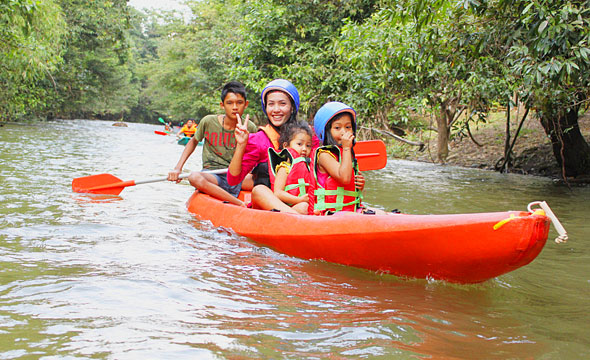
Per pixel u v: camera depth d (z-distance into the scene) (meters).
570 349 2.01
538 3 4.54
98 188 5.46
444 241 2.63
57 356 1.83
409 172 10.19
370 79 8.00
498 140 13.39
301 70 10.37
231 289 2.66
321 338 2.06
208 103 23.14
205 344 1.97
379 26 7.92
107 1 25.58
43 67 12.57
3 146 10.91
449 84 7.72
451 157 12.88
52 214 4.26
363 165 5.29
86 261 3.01
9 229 3.66
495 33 5.71
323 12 11.51
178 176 5.40
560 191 7.65
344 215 3.13
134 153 11.71
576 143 9.55
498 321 2.31
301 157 4.03
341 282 2.86
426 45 6.54
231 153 5.26
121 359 1.82
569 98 7.28
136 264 3.01
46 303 2.32
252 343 1.99
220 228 4.06
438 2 5.38
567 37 4.57
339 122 3.58
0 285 2.53
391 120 9.51
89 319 2.17
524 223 2.38
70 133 18.75
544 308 2.51
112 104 36.97
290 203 3.92
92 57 27.73
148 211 4.70
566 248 3.91
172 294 2.52
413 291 2.72
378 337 2.08
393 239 2.80
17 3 9.43
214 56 20.42
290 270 3.06
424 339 2.08
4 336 1.98
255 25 11.85
